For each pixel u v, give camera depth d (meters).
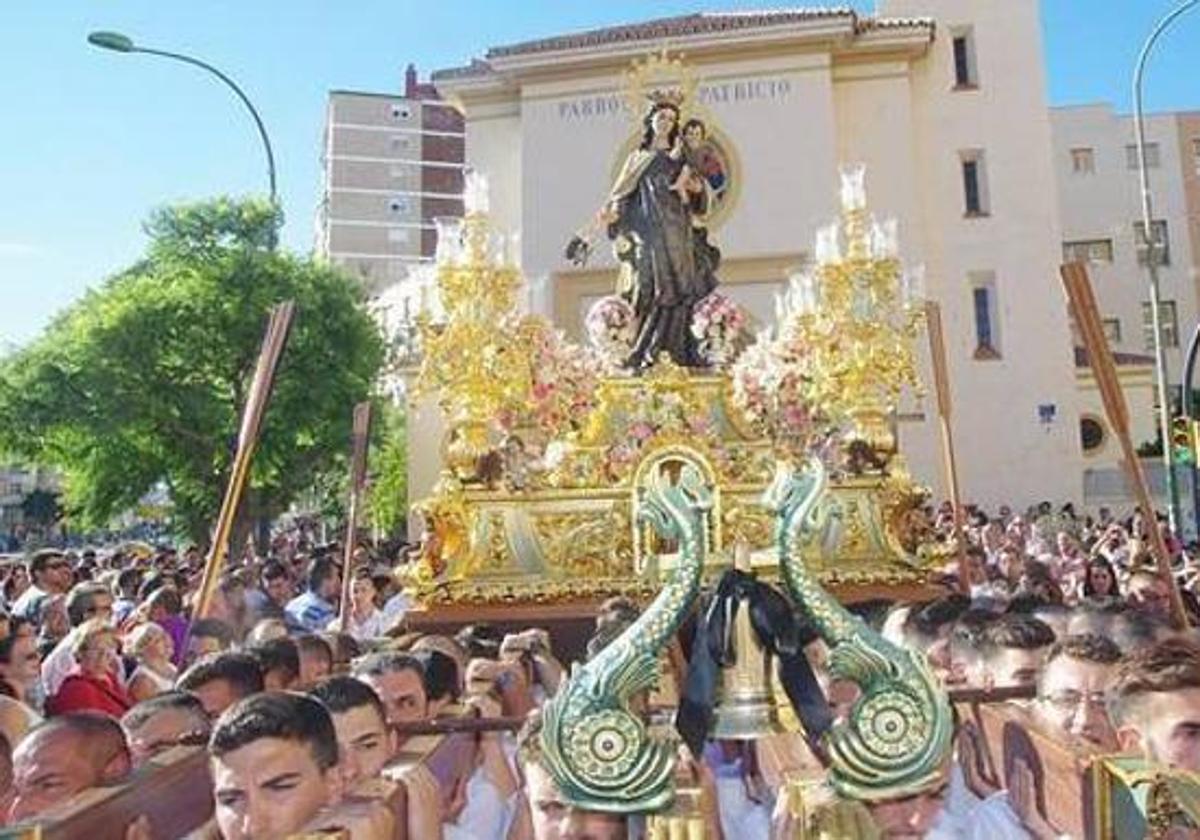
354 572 12.22
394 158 85.38
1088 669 4.07
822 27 30.44
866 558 11.29
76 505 27.77
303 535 35.78
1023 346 31.14
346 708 3.95
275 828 3.19
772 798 3.76
